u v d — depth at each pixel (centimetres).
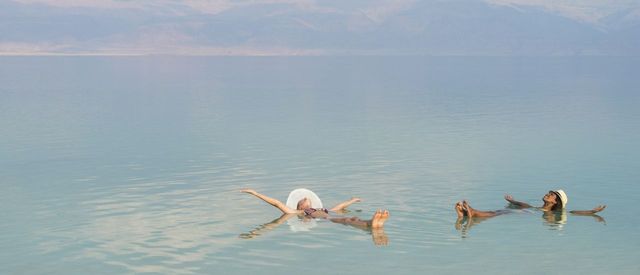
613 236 1661
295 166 2594
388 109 4962
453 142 3216
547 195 1900
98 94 6606
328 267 1460
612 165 2602
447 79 9656
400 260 1498
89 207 1962
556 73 11719
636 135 3459
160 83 8631
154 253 1549
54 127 3938
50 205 1992
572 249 1567
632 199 2047
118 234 1691
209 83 8681
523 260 1499
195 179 2362
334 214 1859
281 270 1441
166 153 2948
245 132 3659
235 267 1461
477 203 2006
